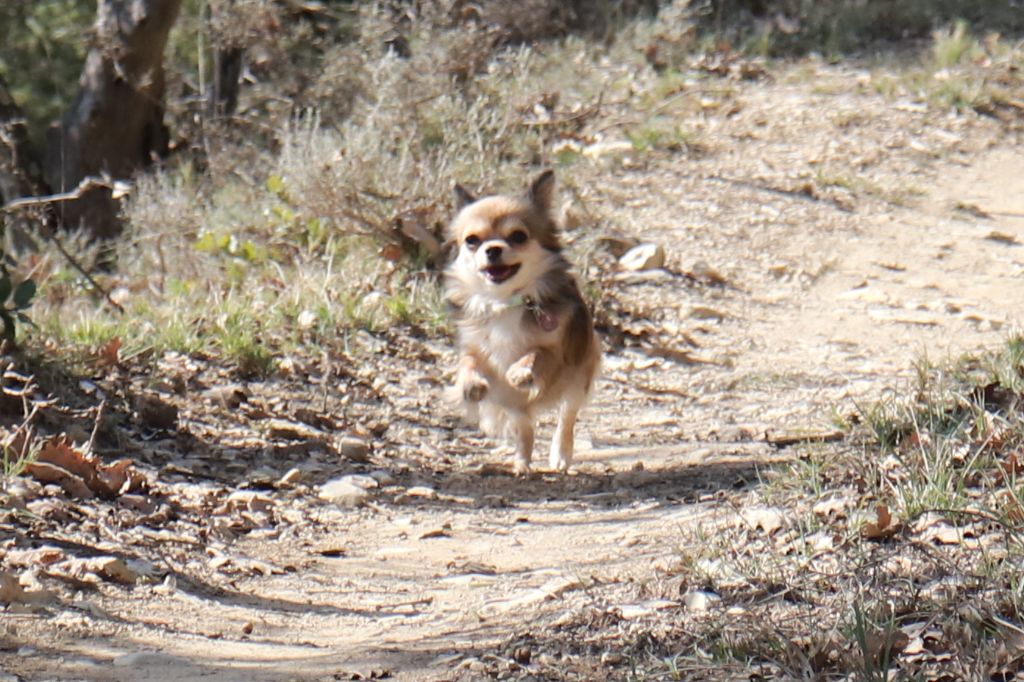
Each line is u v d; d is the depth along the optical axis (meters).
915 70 26.73
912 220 19.53
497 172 17.69
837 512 8.03
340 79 21.23
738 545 7.86
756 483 9.48
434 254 15.77
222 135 21.11
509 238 10.37
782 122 23.92
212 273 15.95
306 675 6.41
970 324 15.26
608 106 23.97
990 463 8.51
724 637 6.47
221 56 23.34
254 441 10.93
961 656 6.00
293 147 18.84
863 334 15.03
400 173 16.05
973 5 30.47
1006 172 22.02
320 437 11.25
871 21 29.56
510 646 6.71
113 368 11.82
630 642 6.65
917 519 7.68
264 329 13.70
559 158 20.92
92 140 21.41
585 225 17.72
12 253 17.06
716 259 17.64
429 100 19.38
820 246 18.30
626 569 7.86
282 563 8.31
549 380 10.52
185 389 11.83
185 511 9.05
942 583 6.79
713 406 12.68
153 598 7.45
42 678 6.23
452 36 21.55
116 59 21.03
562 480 10.54
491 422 10.91
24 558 7.61
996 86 25.92
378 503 9.73
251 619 7.29
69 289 16.28
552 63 25.27
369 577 8.12
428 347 14.06
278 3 23.34
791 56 28.08
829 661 6.13
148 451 10.22
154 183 19.38
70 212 21.03
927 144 23.05
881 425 9.52
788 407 12.43
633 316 15.45
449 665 6.52
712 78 26.34
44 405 9.70
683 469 10.45
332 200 15.88
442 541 8.87
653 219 19.03
